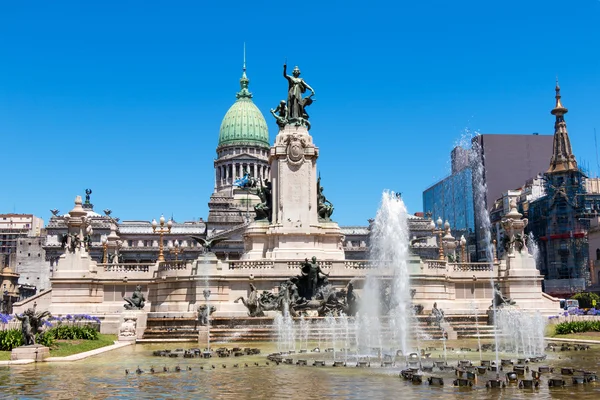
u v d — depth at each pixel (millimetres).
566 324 53375
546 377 25438
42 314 34156
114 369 28922
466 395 20672
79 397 20703
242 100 199000
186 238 171750
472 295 68188
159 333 49031
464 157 169125
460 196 168375
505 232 72375
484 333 53125
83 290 65812
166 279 61094
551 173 146500
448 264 68688
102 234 163500
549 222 140875
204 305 52625
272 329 49125
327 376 26125
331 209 71562
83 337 44406
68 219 67562
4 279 146875
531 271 69562
